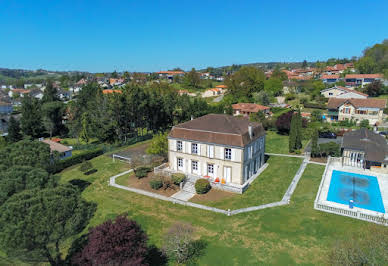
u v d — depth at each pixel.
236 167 40.62
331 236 27.47
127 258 20.62
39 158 37.09
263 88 138.25
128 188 42.41
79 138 88.12
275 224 30.36
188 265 25.12
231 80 138.50
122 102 68.88
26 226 19.91
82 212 23.19
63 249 28.42
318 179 42.19
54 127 96.75
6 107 131.25
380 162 44.00
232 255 25.91
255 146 45.06
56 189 23.16
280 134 75.56
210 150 42.19
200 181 39.44
